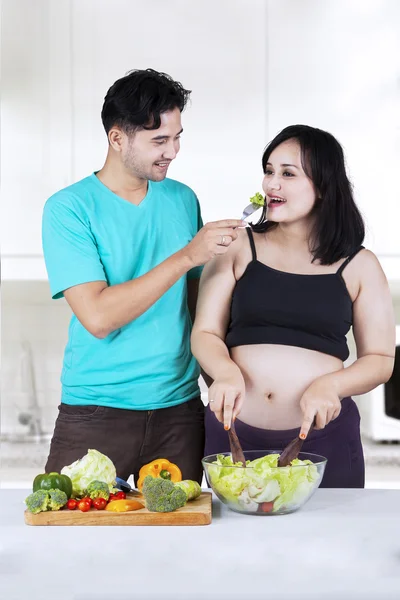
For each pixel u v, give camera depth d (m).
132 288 1.98
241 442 2.00
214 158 3.56
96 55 3.53
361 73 3.54
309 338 1.96
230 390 1.81
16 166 3.57
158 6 3.51
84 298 2.04
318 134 1.96
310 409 1.75
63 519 1.54
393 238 3.57
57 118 3.55
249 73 3.53
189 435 2.19
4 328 4.06
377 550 1.41
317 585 1.33
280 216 1.95
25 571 1.40
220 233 1.91
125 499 1.62
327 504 1.67
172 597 1.31
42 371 4.06
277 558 1.42
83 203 2.11
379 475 3.50
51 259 2.09
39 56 3.53
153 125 2.01
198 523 1.53
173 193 2.23
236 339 2.00
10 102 3.55
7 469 3.58
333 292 1.97
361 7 3.52
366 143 3.55
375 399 3.67
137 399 2.13
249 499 1.57
